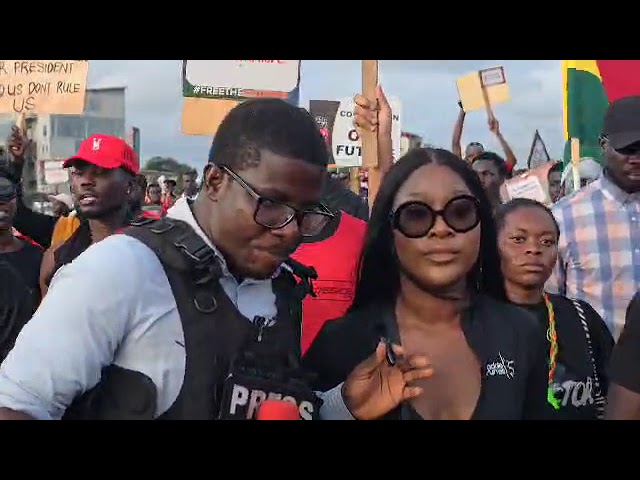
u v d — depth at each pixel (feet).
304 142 4.17
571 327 7.52
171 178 24.75
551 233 7.61
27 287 10.25
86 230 10.21
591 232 10.66
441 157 5.13
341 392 4.78
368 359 4.75
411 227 4.98
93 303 3.95
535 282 7.52
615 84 14.92
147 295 4.04
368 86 8.39
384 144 8.43
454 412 5.00
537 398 5.45
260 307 4.45
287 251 4.31
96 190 9.85
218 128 4.39
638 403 6.07
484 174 13.97
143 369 4.04
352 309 5.53
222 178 4.23
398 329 5.19
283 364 4.38
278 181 4.10
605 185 10.75
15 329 10.04
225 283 4.29
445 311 5.16
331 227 7.07
